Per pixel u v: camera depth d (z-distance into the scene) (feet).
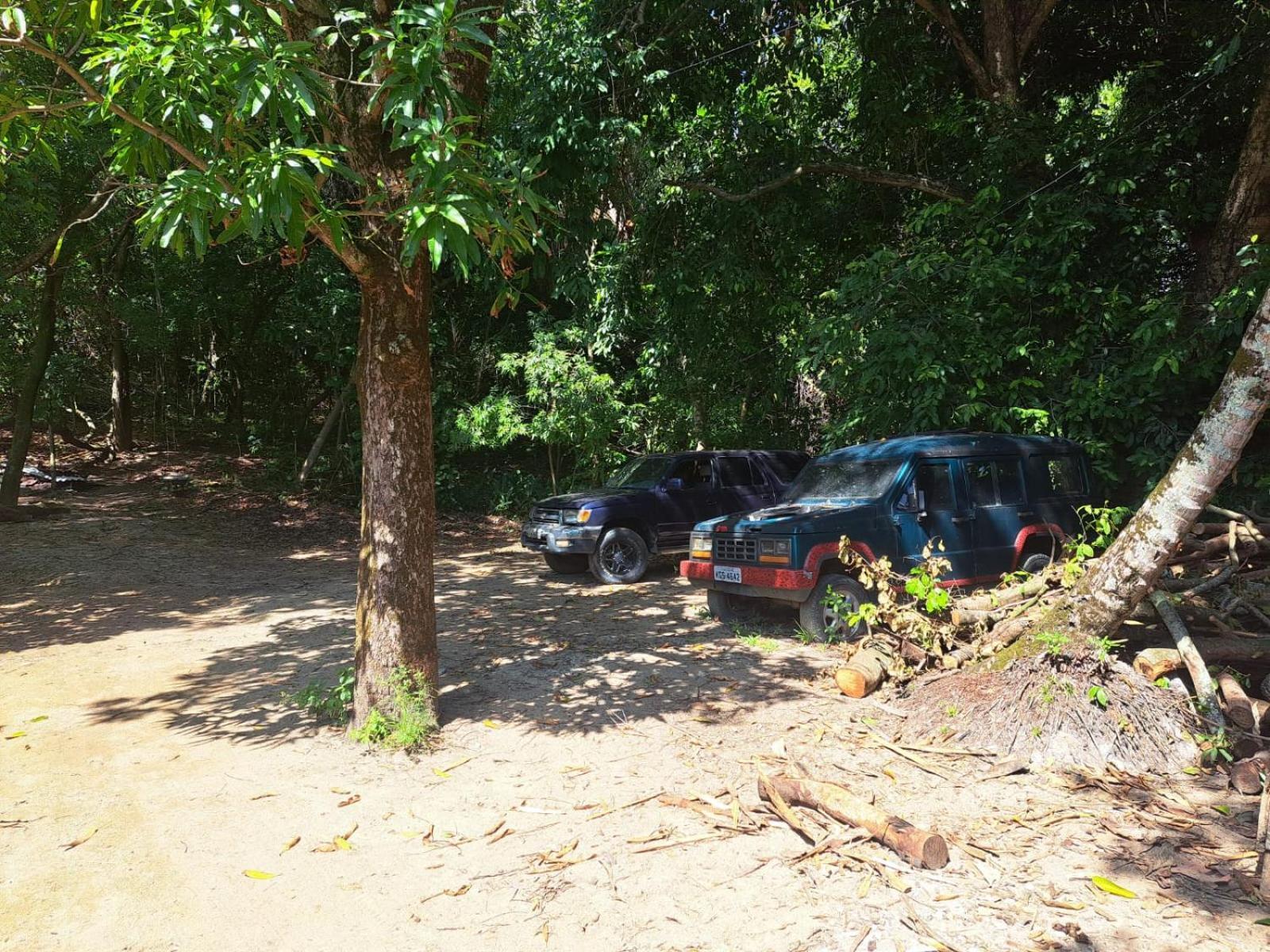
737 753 15.93
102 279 59.41
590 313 50.88
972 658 18.40
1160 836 12.37
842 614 23.31
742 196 43.32
